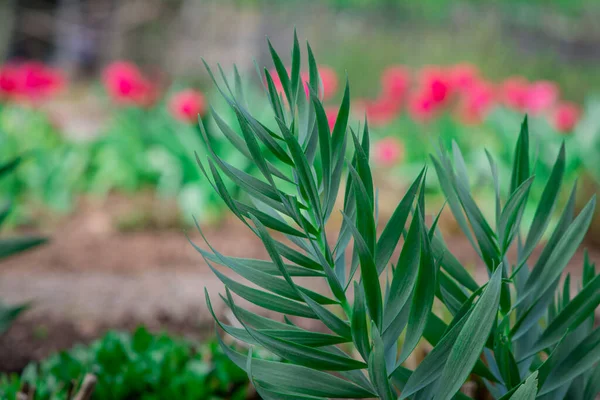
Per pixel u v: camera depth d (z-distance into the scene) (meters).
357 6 17.62
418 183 1.00
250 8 17.50
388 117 7.88
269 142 1.03
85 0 18.69
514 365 1.10
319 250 0.99
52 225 5.86
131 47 18.34
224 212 6.05
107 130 7.39
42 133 7.52
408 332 0.97
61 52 18.77
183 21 18.06
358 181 0.96
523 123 1.18
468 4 18.02
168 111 7.13
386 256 1.01
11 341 3.01
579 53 17.86
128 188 6.64
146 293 3.90
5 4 18.42
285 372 1.00
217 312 3.43
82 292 3.92
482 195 6.15
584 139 6.02
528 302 1.18
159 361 2.30
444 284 1.17
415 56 16.73
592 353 1.07
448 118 7.50
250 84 6.76
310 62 1.07
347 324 1.01
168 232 5.74
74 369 2.28
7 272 4.51
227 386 2.28
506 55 16.80
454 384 0.90
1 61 18.47
